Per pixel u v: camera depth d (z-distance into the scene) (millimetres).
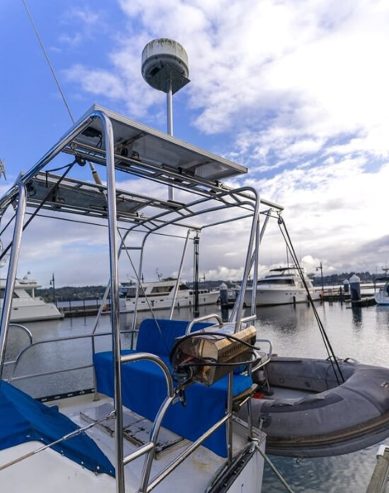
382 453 3283
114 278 1217
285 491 3480
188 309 31391
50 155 1703
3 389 1561
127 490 1747
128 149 1870
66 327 24391
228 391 1797
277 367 5832
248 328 1727
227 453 1842
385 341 13203
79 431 1195
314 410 3787
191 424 2074
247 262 2025
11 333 21109
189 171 2236
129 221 3518
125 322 18922
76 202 2934
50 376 8672
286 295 31812
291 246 3654
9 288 1822
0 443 1099
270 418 3771
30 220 2209
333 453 3586
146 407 2402
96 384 3223
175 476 1940
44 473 1146
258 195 2242
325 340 4984
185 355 1426
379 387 4215
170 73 2789
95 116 1456
